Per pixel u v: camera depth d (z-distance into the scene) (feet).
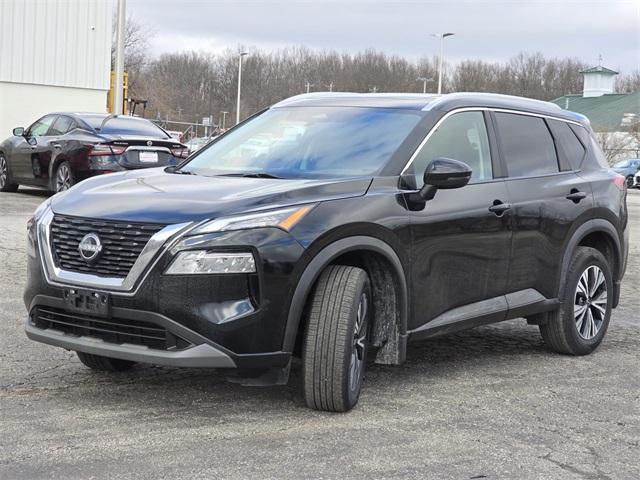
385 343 15.89
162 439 13.32
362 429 14.12
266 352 13.82
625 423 15.21
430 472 12.39
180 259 13.46
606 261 20.93
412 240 15.79
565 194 19.75
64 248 14.58
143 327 13.74
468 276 17.21
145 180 16.29
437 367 18.60
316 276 14.20
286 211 14.16
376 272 15.70
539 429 14.64
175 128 270.46
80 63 87.30
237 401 15.40
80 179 45.60
